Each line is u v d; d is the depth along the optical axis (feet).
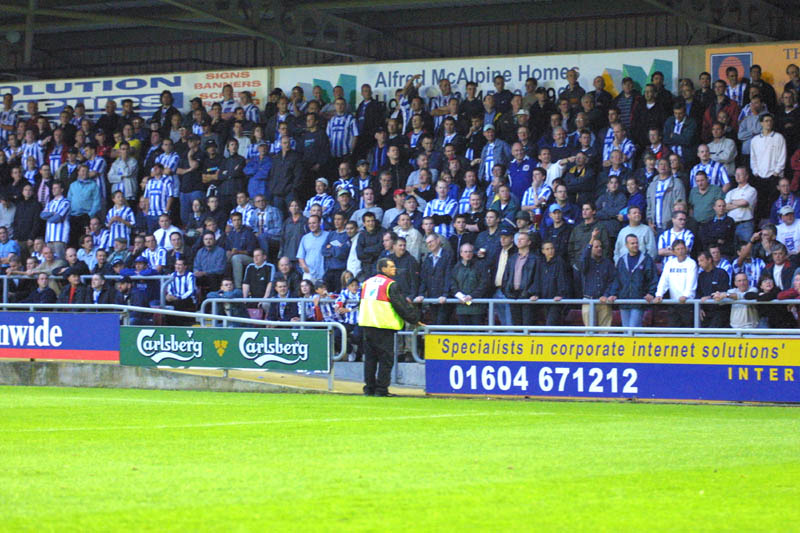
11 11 300.81
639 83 258.78
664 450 103.91
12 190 289.94
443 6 321.52
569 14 312.91
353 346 216.74
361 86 281.13
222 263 245.65
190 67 358.23
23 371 211.00
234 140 269.64
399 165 250.98
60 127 296.51
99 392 186.39
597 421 133.39
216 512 71.26
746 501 76.95
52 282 258.57
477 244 221.87
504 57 268.62
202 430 121.29
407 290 214.28
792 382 161.07
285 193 259.60
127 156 284.20
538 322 212.84
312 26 333.01
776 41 260.62
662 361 167.84
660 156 229.45
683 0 263.70
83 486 81.41
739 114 233.35
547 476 87.25
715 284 199.11
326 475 87.10
